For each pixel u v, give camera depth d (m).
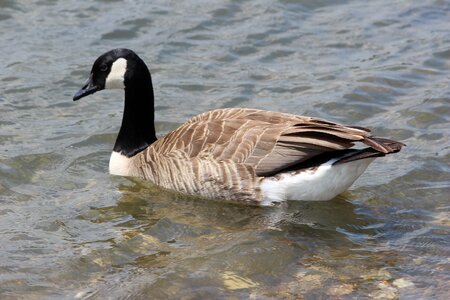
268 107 16.72
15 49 18.70
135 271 11.21
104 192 13.71
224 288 10.82
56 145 15.19
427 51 19.22
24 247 11.79
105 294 10.63
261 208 13.00
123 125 14.58
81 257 11.56
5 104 16.56
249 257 11.58
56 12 20.45
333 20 20.72
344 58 18.98
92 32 19.61
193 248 11.85
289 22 20.50
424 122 16.17
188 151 13.27
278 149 12.59
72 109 16.66
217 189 13.05
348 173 12.54
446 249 11.91
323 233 12.37
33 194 13.55
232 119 13.32
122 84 14.51
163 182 13.71
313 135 12.38
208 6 21.03
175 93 17.30
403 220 12.82
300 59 18.94
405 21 20.70
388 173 14.35
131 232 12.34
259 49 19.30
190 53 18.98
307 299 10.58
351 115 16.48
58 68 18.02
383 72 18.23
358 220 12.80
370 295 10.69
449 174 14.23
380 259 11.61
